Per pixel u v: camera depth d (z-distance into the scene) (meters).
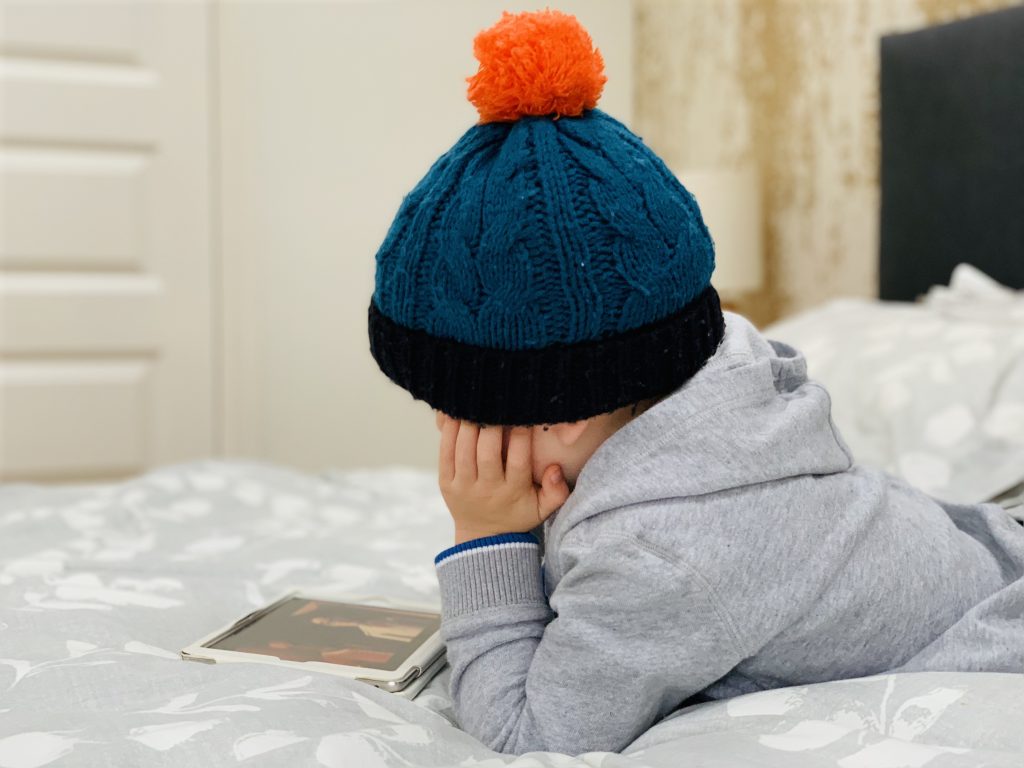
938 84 1.88
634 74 3.03
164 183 2.51
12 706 0.67
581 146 0.65
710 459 0.66
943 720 0.61
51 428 2.45
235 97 2.53
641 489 0.65
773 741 0.60
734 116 2.60
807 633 0.67
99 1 2.43
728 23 2.60
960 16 1.94
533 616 0.71
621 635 0.64
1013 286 1.72
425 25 2.63
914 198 1.96
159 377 2.54
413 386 0.68
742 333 0.77
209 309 2.56
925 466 1.20
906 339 1.45
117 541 1.25
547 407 0.64
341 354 2.63
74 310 2.45
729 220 2.27
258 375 2.58
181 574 1.08
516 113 0.67
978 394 1.26
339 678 0.72
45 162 2.41
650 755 0.61
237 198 2.55
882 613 0.69
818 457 0.71
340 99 2.58
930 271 1.93
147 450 2.54
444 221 0.65
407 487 1.63
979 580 0.75
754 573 0.64
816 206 2.34
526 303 0.63
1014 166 1.71
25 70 2.38
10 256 2.40
